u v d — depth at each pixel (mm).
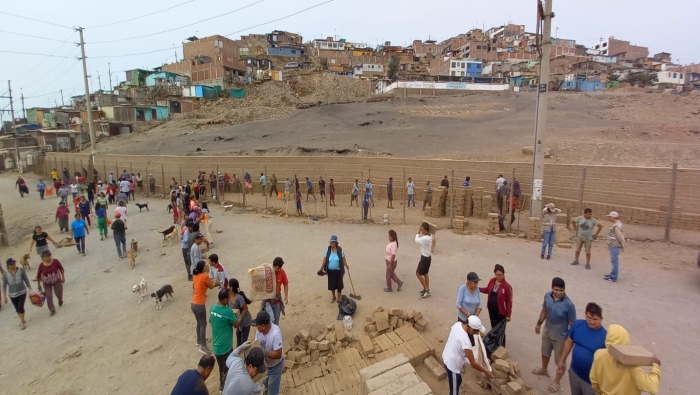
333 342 7516
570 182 16844
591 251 12398
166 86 62438
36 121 63969
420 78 74375
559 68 87438
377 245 14055
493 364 6043
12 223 22516
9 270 9352
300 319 8688
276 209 20750
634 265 10992
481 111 44438
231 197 25250
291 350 7461
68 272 13227
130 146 39969
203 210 15016
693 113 34438
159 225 18922
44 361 8055
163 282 11844
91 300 10875
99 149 40781
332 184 21922
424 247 9070
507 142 28531
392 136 33781
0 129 68625
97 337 8844
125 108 51219
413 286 10125
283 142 33938
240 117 48500
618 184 15406
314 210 20844
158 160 29734
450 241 14078
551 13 13430
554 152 23734
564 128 32375
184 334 8727
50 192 31219
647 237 13211
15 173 47906
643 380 3635
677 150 21406
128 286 11703
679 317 7930
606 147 23469
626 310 8289
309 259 12742
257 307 9664
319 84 76688
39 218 23078
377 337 7508
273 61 95438
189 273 11789
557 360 5832
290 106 54000
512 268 11062
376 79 82438
